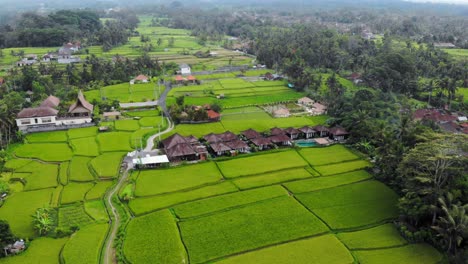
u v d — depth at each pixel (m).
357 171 100.62
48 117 130.00
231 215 78.81
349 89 180.62
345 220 77.69
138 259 64.94
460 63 195.62
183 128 131.38
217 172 98.38
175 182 92.75
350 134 123.25
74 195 86.50
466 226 64.31
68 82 193.62
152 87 190.38
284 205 82.81
